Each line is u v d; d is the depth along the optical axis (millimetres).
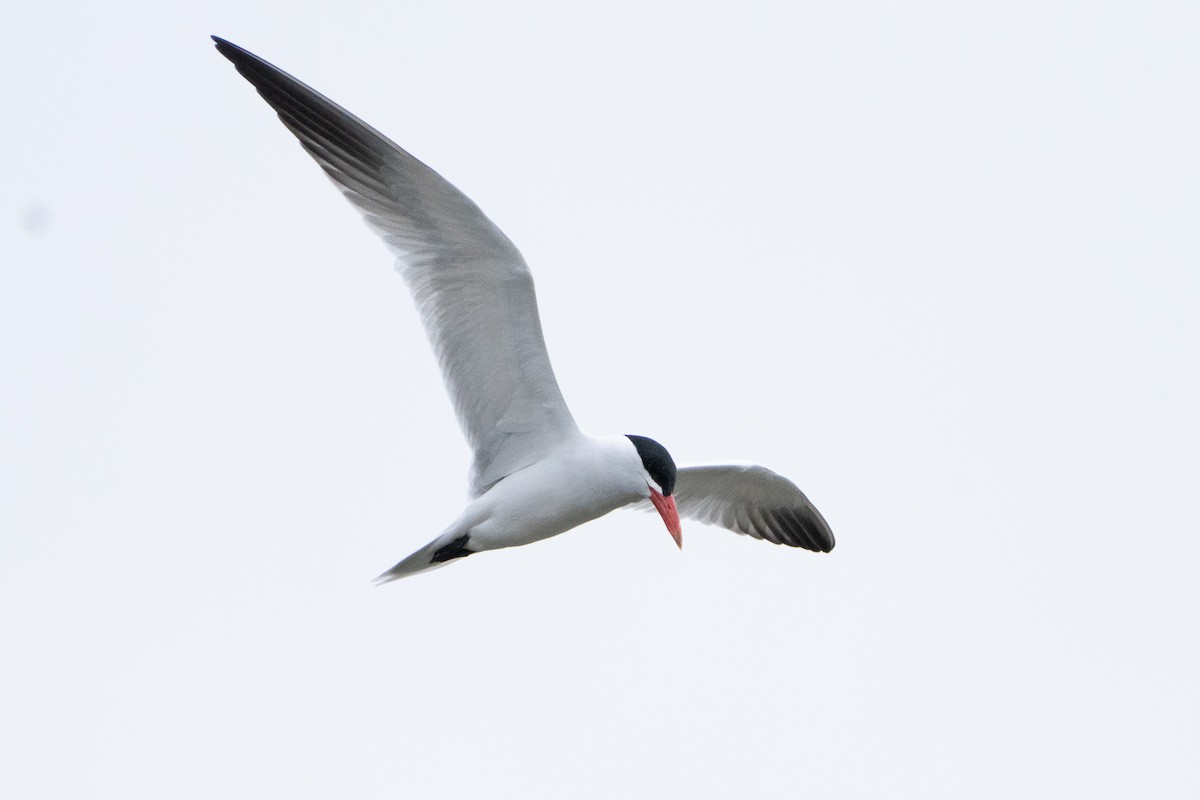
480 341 13102
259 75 12641
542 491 13242
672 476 13844
